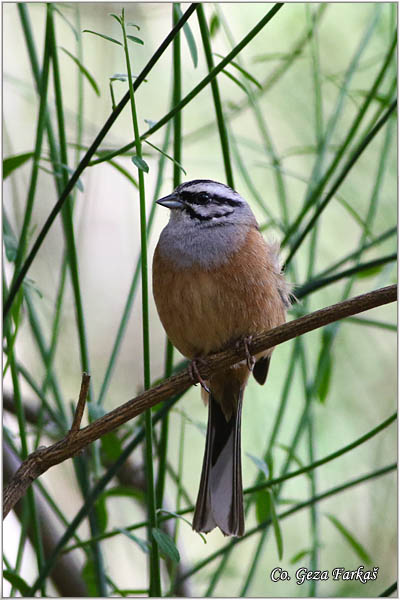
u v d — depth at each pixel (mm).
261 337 6859
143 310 6086
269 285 8219
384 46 11469
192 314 8078
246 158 12094
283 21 11938
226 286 8016
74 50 11891
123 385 12602
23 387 10555
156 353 13023
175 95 7203
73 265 7125
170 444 11594
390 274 9273
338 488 7371
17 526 10289
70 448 5902
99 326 12703
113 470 7016
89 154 6168
